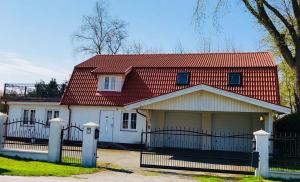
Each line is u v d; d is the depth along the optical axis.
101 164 17.14
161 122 26.77
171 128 26.69
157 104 22.70
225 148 25.62
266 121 21.48
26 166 14.70
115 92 28.36
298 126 23.84
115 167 16.48
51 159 16.61
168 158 20.94
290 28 22.64
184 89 22.11
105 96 28.31
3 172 12.87
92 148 15.95
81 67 31.03
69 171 14.13
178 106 22.34
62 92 31.05
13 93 31.45
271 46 31.70
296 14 22.16
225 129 25.83
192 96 22.19
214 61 28.95
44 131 29.47
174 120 26.75
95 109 28.28
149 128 25.41
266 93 24.73
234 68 26.97
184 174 15.26
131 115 27.55
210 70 27.42
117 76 28.50
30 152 17.03
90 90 29.12
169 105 22.50
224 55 30.45
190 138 26.28
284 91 43.00
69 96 29.12
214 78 26.80
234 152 24.81
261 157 14.88
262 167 14.80
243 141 25.33
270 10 22.86
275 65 26.25
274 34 22.86
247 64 27.20
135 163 18.38
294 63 22.80
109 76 28.72
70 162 16.64
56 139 16.72
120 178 13.52
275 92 24.66
